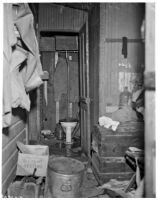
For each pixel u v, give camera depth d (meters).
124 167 2.58
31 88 2.40
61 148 4.07
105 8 3.07
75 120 4.69
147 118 1.34
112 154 2.59
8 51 1.63
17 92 1.91
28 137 3.64
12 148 2.41
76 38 4.93
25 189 2.19
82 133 3.93
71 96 5.20
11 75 1.88
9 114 1.64
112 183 2.49
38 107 4.17
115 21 3.10
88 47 3.47
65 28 4.46
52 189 2.22
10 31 1.71
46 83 5.09
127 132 2.60
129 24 3.13
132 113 2.93
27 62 2.22
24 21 2.08
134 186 2.28
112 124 2.66
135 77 3.17
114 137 2.58
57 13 4.43
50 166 2.35
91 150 3.30
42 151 2.62
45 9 4.39
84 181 2.70
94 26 3.43
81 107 3.99
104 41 3.08
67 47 4.90
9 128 2.24
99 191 2.34
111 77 3.14
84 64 3.58
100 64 3.07
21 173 2.41
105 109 3.10
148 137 1.34
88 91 3.38
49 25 4.43
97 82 3.17
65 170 2.31
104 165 2.57
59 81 5.14
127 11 3.12
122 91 3.16
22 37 2.04
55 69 5.12
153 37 1.31
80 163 2.49
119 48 3.13
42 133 4.87
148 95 1.33
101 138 2.57
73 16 4.46
